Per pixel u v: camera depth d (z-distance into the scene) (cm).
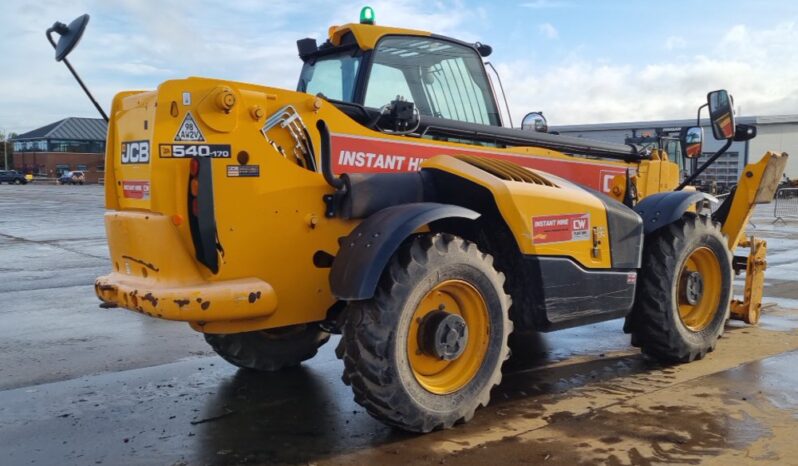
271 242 363
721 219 618
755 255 621
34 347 573
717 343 564
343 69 458
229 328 361
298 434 373
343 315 361
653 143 708
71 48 373
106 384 470
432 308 372
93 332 629
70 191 4512
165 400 434
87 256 1189
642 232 462
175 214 340
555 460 332
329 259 384
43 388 461
